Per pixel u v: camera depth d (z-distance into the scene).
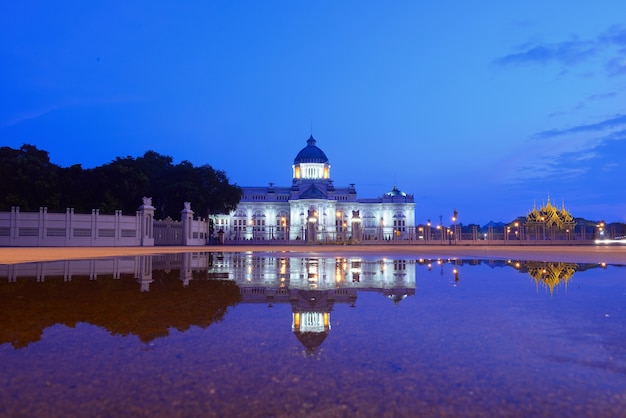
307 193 145.00
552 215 111.25
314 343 5.13
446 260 22.03
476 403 3.37
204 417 3.12
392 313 7.11
